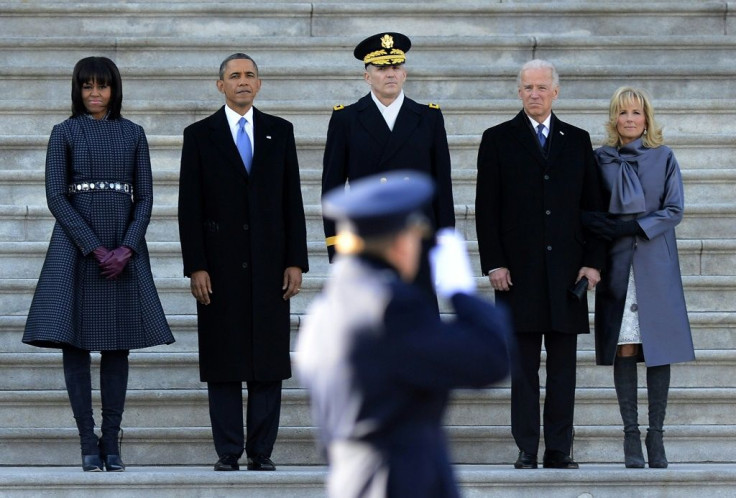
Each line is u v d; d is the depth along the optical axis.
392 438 12.36
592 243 25.61
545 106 25.95
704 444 27.25
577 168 25.89
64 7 36.72
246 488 23.12
